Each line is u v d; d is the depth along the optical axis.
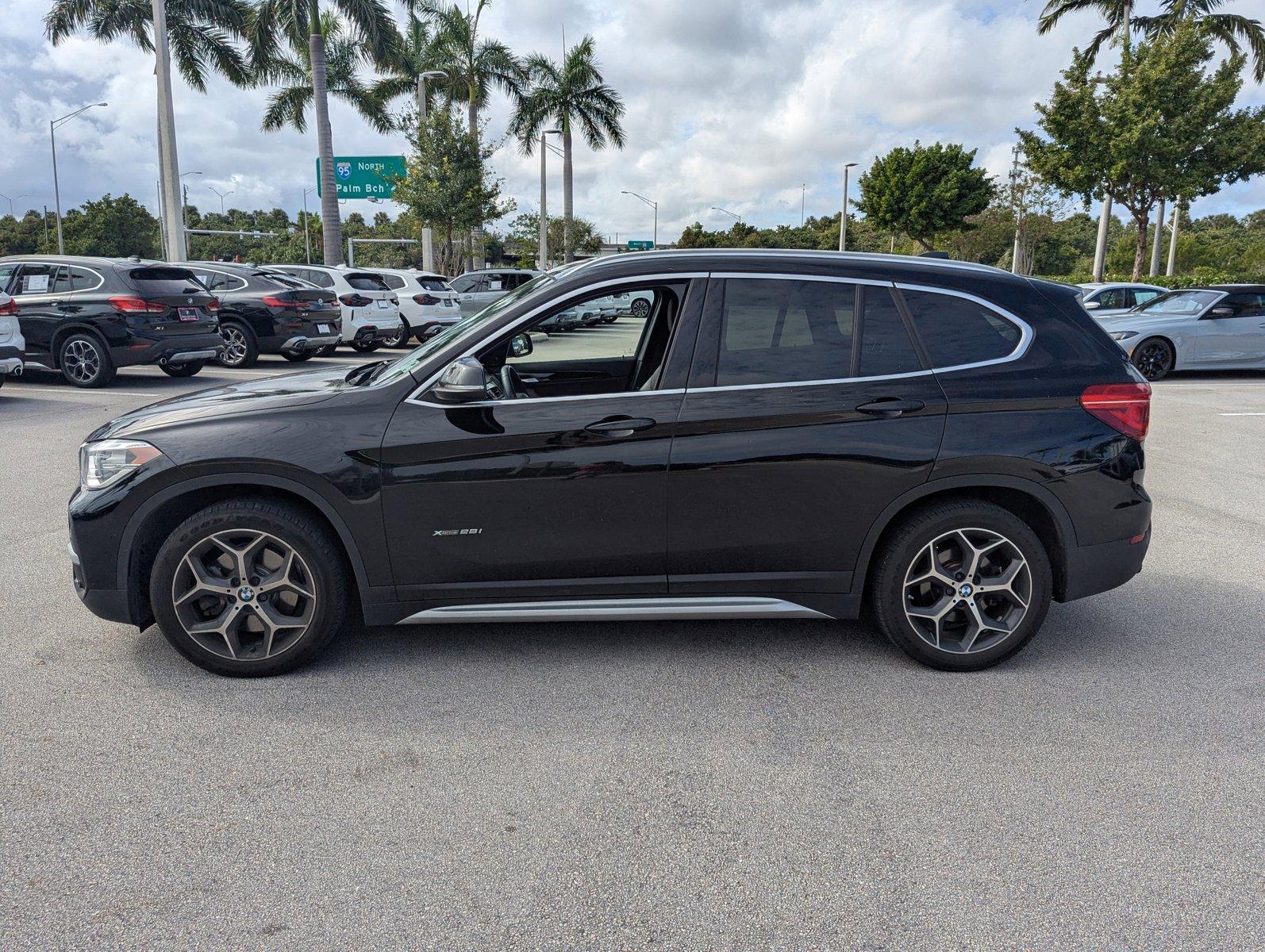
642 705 3.41
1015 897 2.32
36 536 5.52
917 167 40.34
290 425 3.46
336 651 3.92
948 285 3.63
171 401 3.96
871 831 2.61
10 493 6.48
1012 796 2.79
